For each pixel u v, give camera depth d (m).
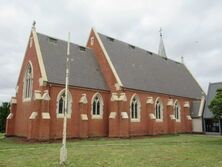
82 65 42.16
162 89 51.12
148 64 54.44
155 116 47.47
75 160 18.64
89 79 40.88
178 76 61.94
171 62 65.12
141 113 44.97
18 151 23.67
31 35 40.00
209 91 58.03
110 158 19.62
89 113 39.06
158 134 46.94
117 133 39.50
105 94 41.97
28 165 16.73
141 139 38.91
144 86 46.88
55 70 37.03
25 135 36.12
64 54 41.06
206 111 56.00
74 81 38.06
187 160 19.11
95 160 18.69
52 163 17.39
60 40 42.72
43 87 34.00
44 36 40.59
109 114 41.53
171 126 49.81
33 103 35.00
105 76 43.94
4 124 62.66
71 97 37.03
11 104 40.09
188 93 59.22
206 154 22.30
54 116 34.75
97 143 31.80
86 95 39.03
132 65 49.12
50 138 33.91
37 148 26.11
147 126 45.44
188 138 41.12
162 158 19.92
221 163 18.00
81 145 29.42
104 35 49.22
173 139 39.03
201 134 53.53
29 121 33.09
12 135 39.03
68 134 35.84
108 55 45.09
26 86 38.88
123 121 39.66
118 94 41.06
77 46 44.88
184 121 55.62
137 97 44.66
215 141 35.62
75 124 36.94
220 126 53.12
